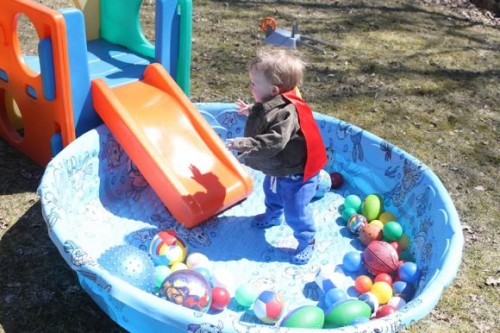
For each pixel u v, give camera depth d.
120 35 4.50
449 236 2.98
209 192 3.42
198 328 2.25
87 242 3.22
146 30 6.37
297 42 5.98
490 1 8.47
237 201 3.59
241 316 2.84
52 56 3.37
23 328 2.76
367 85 5.68
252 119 3.04
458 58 6.60
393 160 3.77
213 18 6.98
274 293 2.79
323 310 2.88
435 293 2.55
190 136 3.64
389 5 8.21
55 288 3.01
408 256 3.38
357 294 3.02
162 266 2.97
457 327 3.04
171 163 3.47
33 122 3.80
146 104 3.66
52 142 3.64
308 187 3.14
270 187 3.37
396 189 3.75
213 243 3.39
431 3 8.53
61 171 3.14
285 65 2.92
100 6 4.53
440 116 5.26
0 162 3.96
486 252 3.60
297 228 3.22
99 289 2.64
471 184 4.30
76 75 3.46
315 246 3.43
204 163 3.56
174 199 3.34
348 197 3.74
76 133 3.61
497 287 3.33
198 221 3.35
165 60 4.02
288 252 3.38
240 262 3.27
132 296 2.32
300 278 3.18
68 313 2.88
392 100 5.45
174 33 3.99
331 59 6.17
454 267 2.72
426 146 4.75
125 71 4.06
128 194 3.70
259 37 6.55
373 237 3.39
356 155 3.98
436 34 7.30
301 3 7.86
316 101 5.27
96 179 3.52
